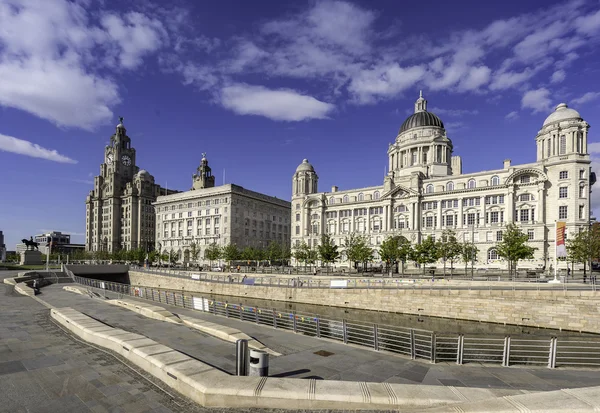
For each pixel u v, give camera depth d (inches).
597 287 1504.7
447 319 1652.3
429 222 3745.1
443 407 335.3
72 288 1675.7
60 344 609.6
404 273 2979.8
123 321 875.4
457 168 4539.9
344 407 358.6
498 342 1194.0
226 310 1082.1
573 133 3120.1
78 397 397.1
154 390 416.2
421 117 4702.3
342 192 4446.4
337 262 4180.6
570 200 3051.2
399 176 4480.8
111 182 7268.7
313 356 605.6
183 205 5610.2
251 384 385.1
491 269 3191.4
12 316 900.6
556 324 1406.3
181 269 3983.8
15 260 6087.6
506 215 3297.2
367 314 1815.9
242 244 5128.0
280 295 2277.3
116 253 5925.2
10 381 442.9
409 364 570.3
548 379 505.0
